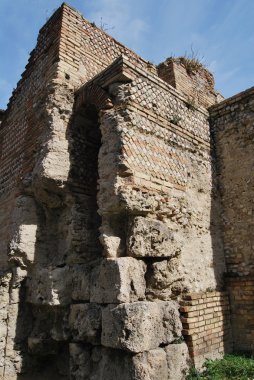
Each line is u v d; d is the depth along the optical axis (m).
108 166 5.54
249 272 6.77
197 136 7.53
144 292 5.04
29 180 6.75
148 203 5.49
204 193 7.16
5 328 6.10
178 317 5.20
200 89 10.38
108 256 5.08
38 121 7.12
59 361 6.29
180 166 6.66
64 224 6.54
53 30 7.61
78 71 7.29
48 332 6.02
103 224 5.38
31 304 6.42
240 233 7.10
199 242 6.57
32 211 6.70
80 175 6.63
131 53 9.05
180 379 4.82
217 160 7.90
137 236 5.11
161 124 6.51
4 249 7.23
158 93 6.68
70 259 6.06
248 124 7.50
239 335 6.38
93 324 4.90
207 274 6.50
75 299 5.49
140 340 4.39
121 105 5.89
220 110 8.11
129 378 4.30
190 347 5.20
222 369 5.20
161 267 5.25
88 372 4.98
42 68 7.64
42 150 6.44
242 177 7.35
